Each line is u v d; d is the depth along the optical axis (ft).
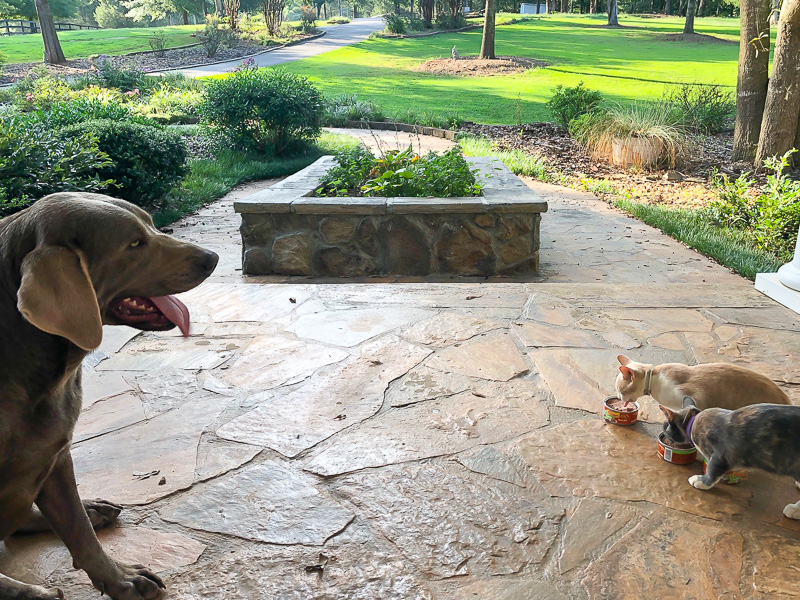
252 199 21.75
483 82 92.07
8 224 6.16
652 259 23.63
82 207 6.08
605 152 43.86
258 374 11.93
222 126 47.60
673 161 41.14
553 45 135.74
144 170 30.53
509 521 8.04
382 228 21.43
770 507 8.34
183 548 7.56
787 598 6.81
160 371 12.05
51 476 6.32
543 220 29.55
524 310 15.03
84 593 6.98
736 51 123.44
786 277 15.57
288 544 7.64
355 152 27.48
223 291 16.53
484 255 21.61
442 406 10.80
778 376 11.68
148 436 9.91
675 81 88.12
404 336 13.58
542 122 59.41
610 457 9.41
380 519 8.07
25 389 5.80
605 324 14.15
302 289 16.70
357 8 372.99
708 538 7.72
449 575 7.16
